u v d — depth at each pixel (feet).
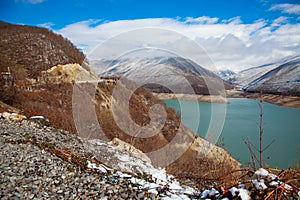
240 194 9.80
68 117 37.81
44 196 11.80
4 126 26.13
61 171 14.89
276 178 10.04
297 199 9.57
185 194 12.96
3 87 49.67
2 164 14.64
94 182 13.83
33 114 38.86
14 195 11.46
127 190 13.14
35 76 82.38
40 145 20.45
